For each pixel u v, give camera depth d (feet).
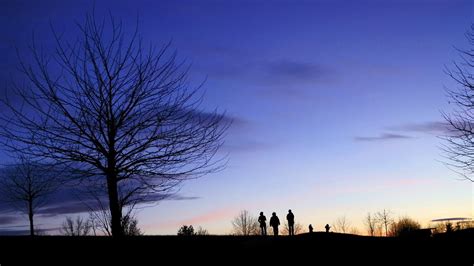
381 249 83.30
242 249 76.23
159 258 64.64
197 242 76.07
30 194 94.68
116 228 52.01
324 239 88.38
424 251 81.35
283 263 72.49
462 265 73.20
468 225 120.06
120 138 53.42
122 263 58.08
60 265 57.31
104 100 53.67
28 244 66.18
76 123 52.47
